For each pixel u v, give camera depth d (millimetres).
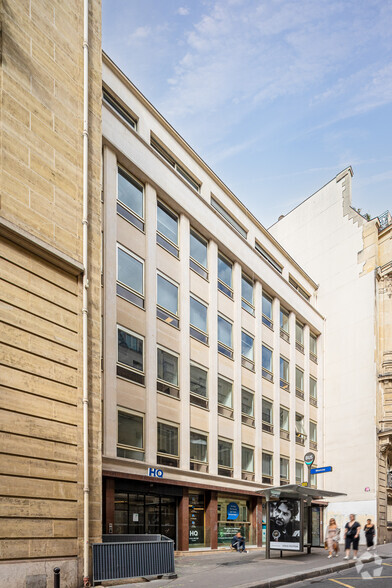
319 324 43906
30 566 12672
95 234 16750
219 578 16062
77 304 15578
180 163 29141
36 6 15477
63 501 13969
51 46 15906
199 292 28906
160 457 24266
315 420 41594
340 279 44375
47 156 15203
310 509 25219
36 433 13508
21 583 12375
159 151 27781
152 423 23641
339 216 45594
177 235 27750
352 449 40656
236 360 31469
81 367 15281
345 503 40125
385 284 42594
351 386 41812
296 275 42406
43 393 13906
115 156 23438
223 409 29766
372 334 41188
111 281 22266
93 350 15906
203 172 30938
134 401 22859
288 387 37844
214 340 29375
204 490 27453
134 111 25609
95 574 14383
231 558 23000
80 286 15727
